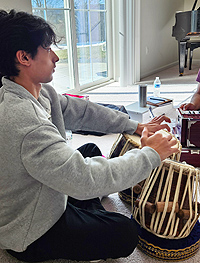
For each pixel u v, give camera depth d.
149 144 1.04
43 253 1.07
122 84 4.38
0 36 0.86
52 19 3.40
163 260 1.22
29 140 0.84
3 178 0.92
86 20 3.95
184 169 1.19
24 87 0.95
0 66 0.91
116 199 1.66
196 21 4.42
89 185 0.88
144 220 1.26
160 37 5.30
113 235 1.07
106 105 2.82
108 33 4.46
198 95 2.00
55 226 1.06
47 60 0.93
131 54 4.37
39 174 0.86
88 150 1.52
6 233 1.00
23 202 0.97
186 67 5.60
